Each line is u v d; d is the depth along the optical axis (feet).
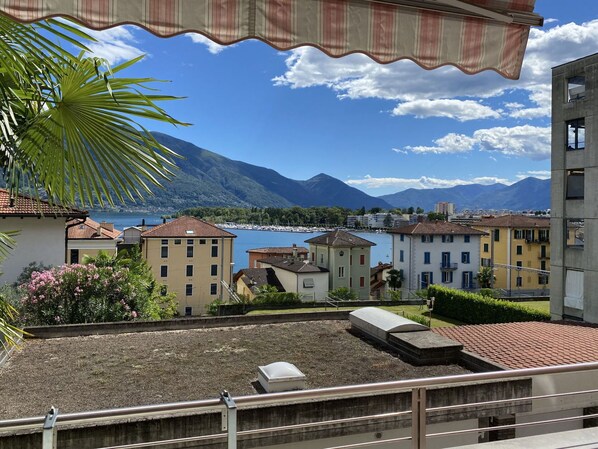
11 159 9.65
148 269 86.53
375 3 7.39
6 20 7.90
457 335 37.60
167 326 34.53
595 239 65.10
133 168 9.76
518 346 33.19
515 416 23.36
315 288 156.15
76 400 20.49
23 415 18.74
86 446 16.57
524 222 172.76
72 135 9.83
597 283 64.90
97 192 10.21
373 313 33.86
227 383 22.98
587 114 66.23
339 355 28.35
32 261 64.85
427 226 164.66
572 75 69.00
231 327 35.63
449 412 21.66
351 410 19.54
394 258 171.32
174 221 156.87
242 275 166.91
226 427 9.25
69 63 8.66
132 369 24.95
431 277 161.48
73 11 6.12
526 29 8.22
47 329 31.68
